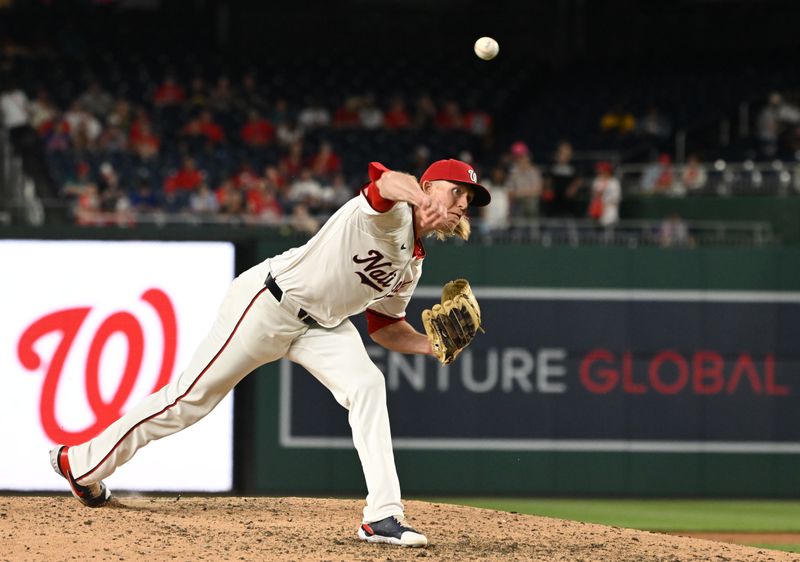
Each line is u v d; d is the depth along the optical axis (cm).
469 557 1855
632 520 3456
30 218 5003
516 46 8550
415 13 8612
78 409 3338
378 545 1916
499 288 3909
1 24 7681
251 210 5322
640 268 3947
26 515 2148
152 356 3369
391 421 3872
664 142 6962
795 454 3953
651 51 8456
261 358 1973
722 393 3950
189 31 8362
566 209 5881
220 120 7019
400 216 1803
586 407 3922
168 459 3438
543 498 3897
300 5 8506
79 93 7075
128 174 6153
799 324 3959
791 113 6781
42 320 3344
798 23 8300
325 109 7356
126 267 3375
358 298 1914
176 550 1858
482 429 3897
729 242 5034
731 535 3161
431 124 7294
